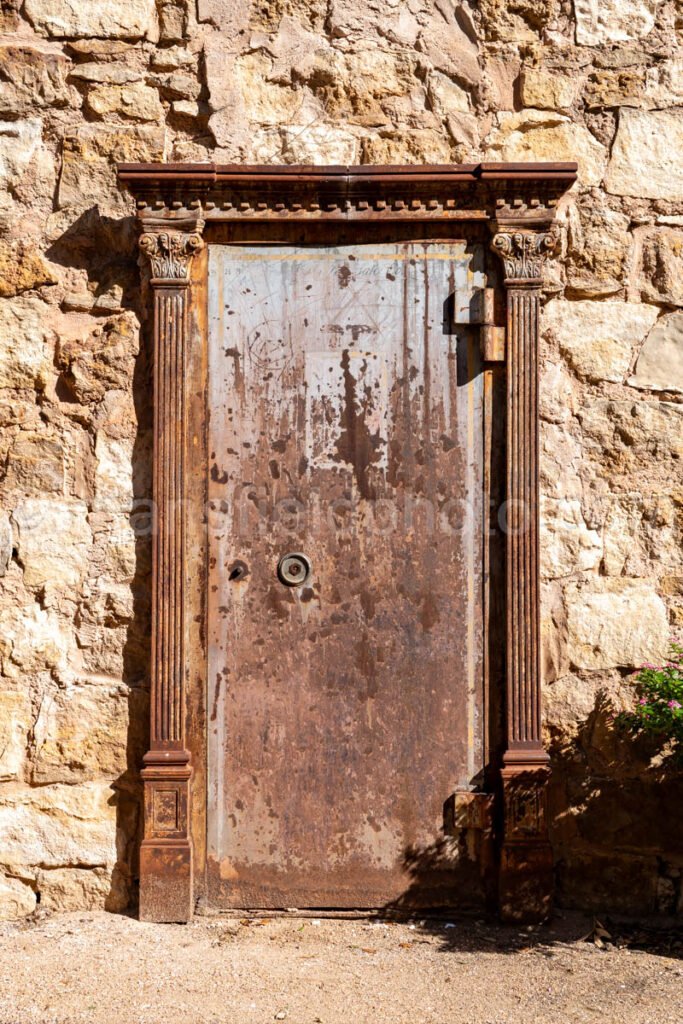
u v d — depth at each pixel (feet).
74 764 11.92
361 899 11.98
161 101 12.25
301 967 10.56
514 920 11.68
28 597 12.07
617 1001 9.83
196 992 9.92
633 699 12.12
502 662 12.10
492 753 12.06
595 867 12.01
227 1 12.23
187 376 12.03
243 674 12.02
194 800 11.95
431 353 12.10
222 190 11.85
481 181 11.78
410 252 12.11
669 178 12.20
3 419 12.14
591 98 12.21
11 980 10.12
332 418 12.09
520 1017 9.47
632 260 12.28
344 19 12.30
